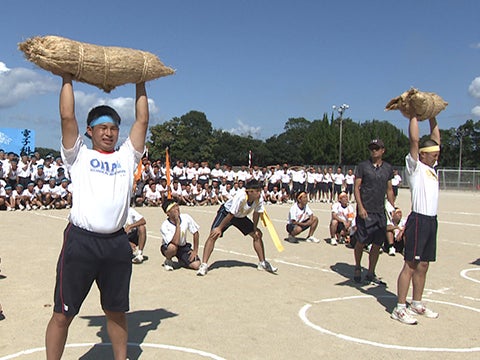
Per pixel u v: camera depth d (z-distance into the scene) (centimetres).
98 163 369
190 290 669
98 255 361
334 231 1095
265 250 1010
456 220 1683
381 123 7219
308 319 549
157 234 1201
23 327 503
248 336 489
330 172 2411
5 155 1705
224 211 776
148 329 505
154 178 1992
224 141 7269
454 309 606
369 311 587
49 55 353
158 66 399
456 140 7575
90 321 528
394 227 952
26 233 1148
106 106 386
